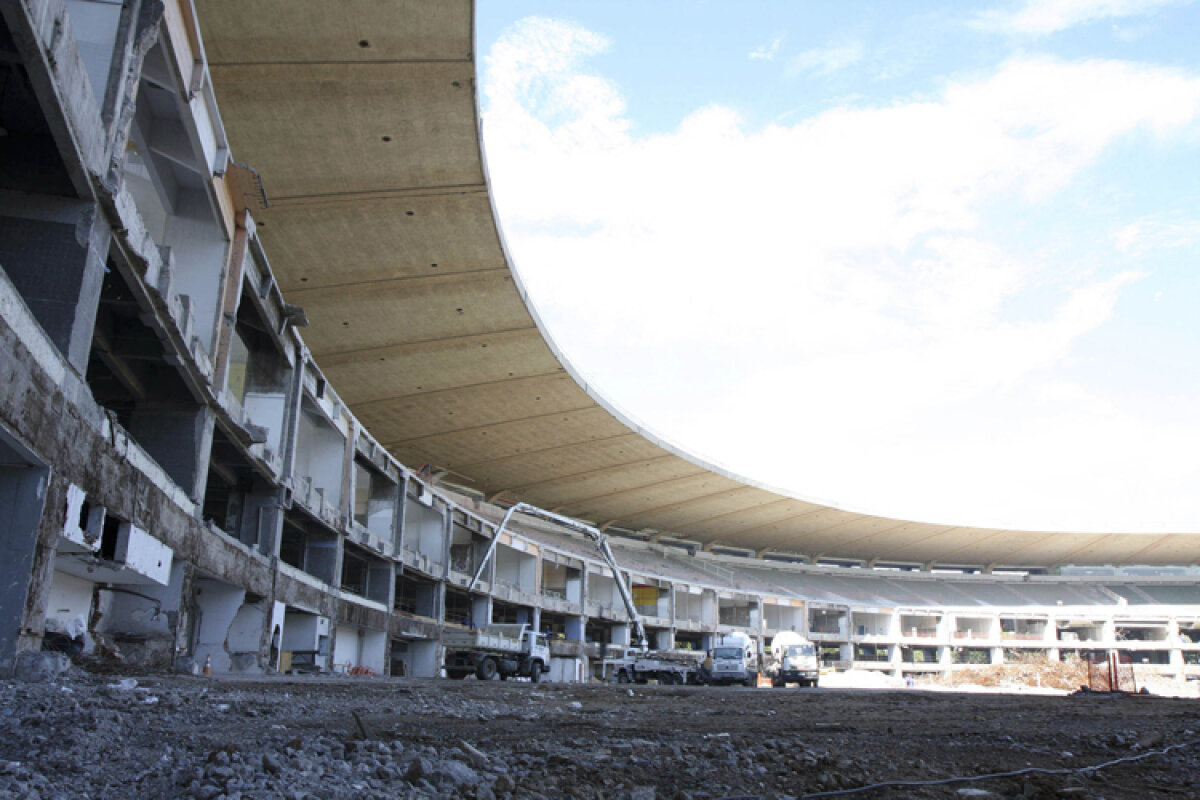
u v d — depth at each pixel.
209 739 7.63
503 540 53.03
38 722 7.93
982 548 90.19
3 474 13.62
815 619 85.06
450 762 6.01
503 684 25.89
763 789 6.13
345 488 35.28
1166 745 9.75
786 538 87.25
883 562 97.88
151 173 21.94
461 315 43.41
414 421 55.59
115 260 17.08
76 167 14.48
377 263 38.31
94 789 5.24
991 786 6.61
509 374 50.12
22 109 14.28
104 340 20.17
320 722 9.84
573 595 61.16
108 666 17.09
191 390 22.31
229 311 23.70
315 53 27.45
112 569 17.78
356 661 37.81
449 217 36.09
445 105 30.30
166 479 19.91
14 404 12.40
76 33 15.95
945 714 15.30
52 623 17.69
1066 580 95.50
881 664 79.94
